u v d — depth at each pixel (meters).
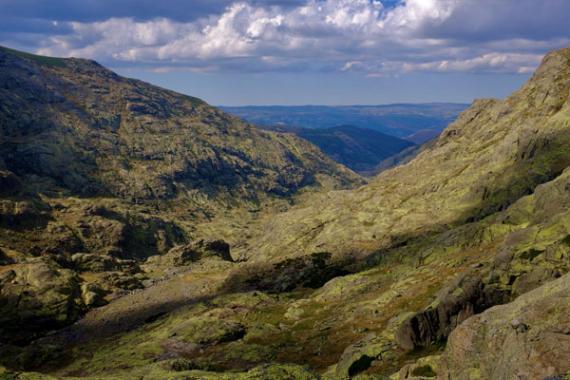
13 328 141.25
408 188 197.25
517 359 26.75
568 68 196.88
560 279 32.88
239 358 75.81
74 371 94.00
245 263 193.25
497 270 53.72
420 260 100.44
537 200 90.00
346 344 70.69
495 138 193.75
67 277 175.38
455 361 33.19
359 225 178.88
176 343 95.38
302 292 131.25
